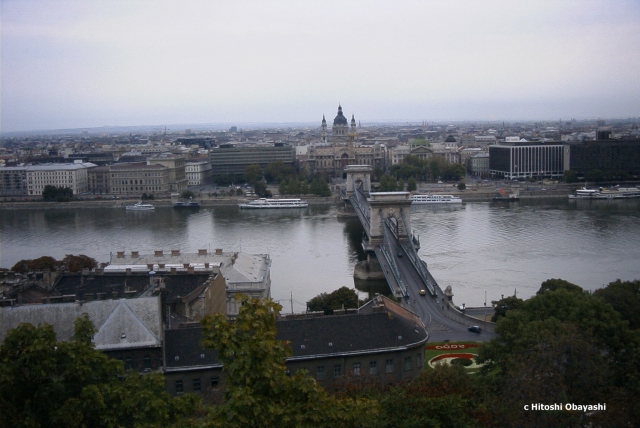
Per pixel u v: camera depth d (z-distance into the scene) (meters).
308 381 107.56
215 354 171.38
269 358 103.25
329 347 177.50
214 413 104.31
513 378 140.38
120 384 124.00
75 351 121.38
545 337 154.12
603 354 191.88
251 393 101.06
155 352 169.38
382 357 179.62
